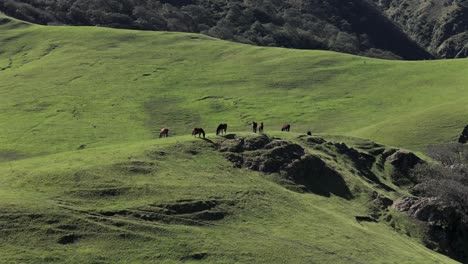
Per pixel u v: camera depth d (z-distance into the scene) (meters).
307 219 42.06
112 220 35.25
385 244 42.06
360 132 81.38
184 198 39.59
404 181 59.81
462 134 76.25
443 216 51.38
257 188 44.88
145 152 46.78
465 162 67.00
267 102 97.06
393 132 79.62
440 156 67.44
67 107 91.44
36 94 98.12
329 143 60.53
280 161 50.19
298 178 49.78
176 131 83.06
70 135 78.25
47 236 32.12
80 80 106.19
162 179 42.12
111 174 41.22
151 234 34.75
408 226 50.00
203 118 89.00
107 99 96.50
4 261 29.16
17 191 37.38
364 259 37.75
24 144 73.56
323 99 99.19
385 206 51.72
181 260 32.88
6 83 104.69
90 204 36.81
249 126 84.88
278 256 35.16
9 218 32.69
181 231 35.84
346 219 45.16
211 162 47.84
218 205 40.06
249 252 34.91
